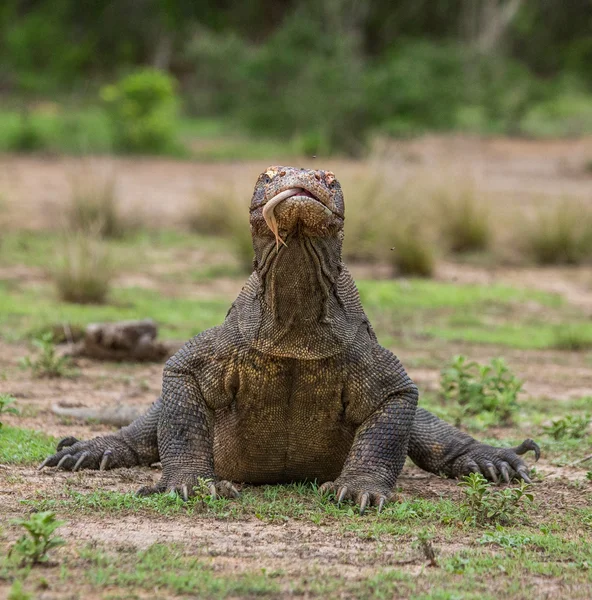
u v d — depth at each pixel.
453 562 7.16
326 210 7.73
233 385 8.71
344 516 8.29
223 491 8.63
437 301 22.50
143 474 9.61
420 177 30.09
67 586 6.34
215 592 6.36
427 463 10.16
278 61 61.38
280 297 8.18
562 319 21.45
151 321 16.41
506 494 8.45
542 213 29.27
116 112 58.06
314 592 6.47
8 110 72.50
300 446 8.94
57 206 33.31
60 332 17.19
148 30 88.62
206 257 26.77
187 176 45.78
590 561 7.29
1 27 82.75
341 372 8.59
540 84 78.44
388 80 57.22
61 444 9.91
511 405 13.36
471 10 92.62
